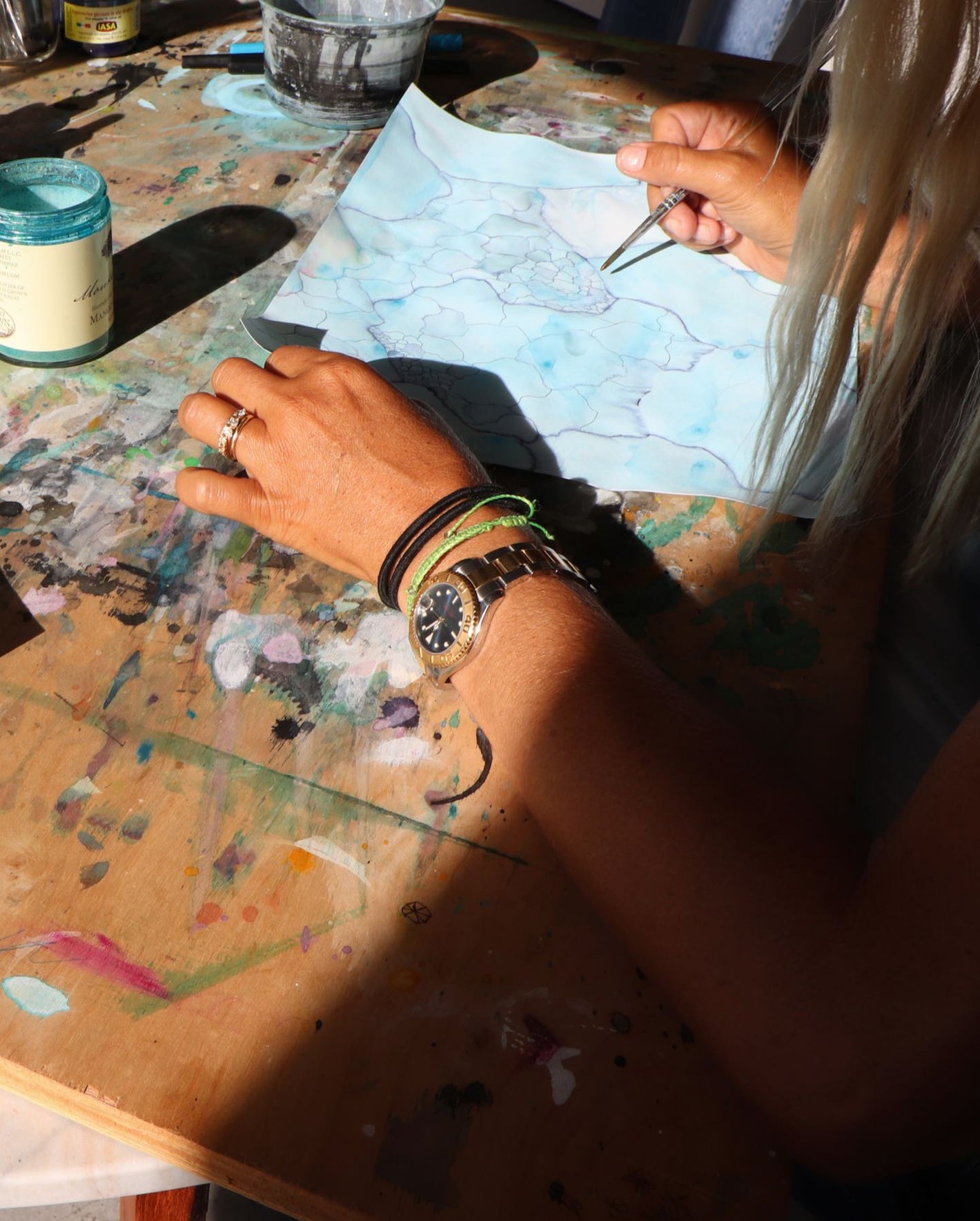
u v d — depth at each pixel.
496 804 0.64
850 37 0.71
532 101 1.24
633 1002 0.57
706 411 0.89
